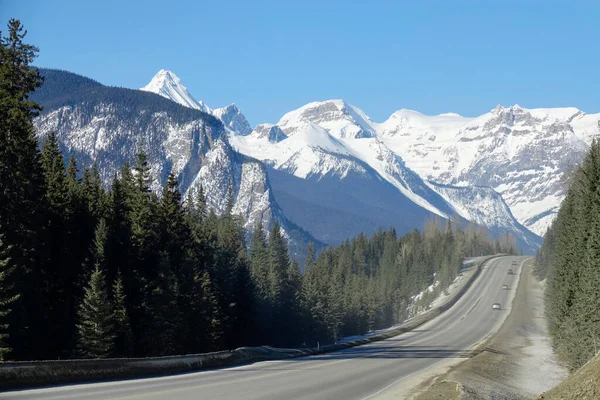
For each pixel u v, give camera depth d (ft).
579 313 144.66
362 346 232.32
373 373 123.95
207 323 217.77
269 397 80.89
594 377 75.41
